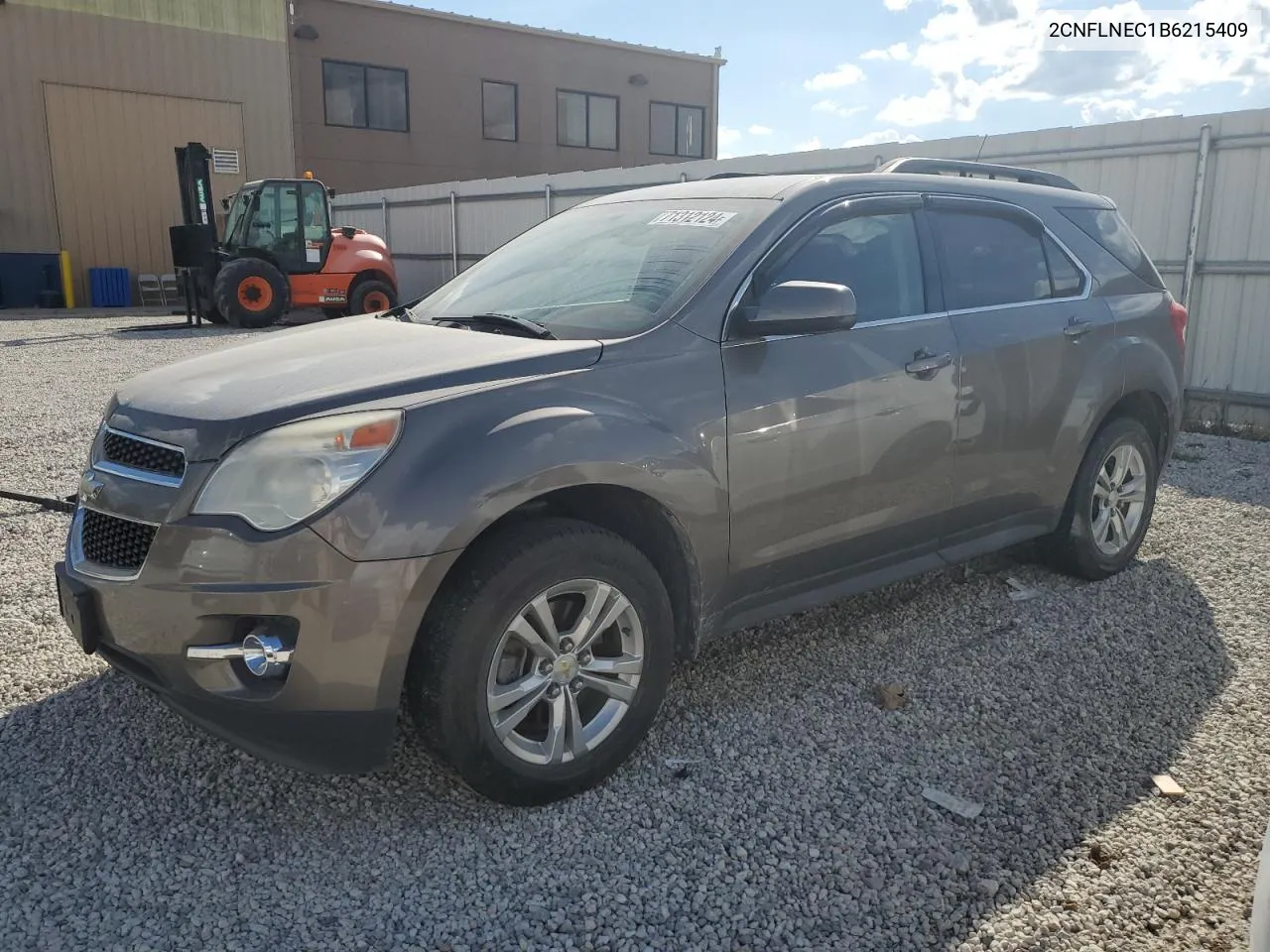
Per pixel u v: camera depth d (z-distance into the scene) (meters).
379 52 27.34
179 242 17.36
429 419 2.77
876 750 3.35
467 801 3.02
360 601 2.62
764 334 3.36
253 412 2.76
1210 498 6.62
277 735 2.70
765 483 3.40
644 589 3.09
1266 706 3.67
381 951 2.41
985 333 4.13
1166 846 2.84
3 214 22.59
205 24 24.27
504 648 2.88
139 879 2.65
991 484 4.22
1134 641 4.23
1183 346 5.19
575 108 30.91
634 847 2.82
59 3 22.52
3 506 5.86
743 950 2.44
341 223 23.75
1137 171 9.48
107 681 3.72
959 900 2.62
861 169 11.42
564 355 3.09
